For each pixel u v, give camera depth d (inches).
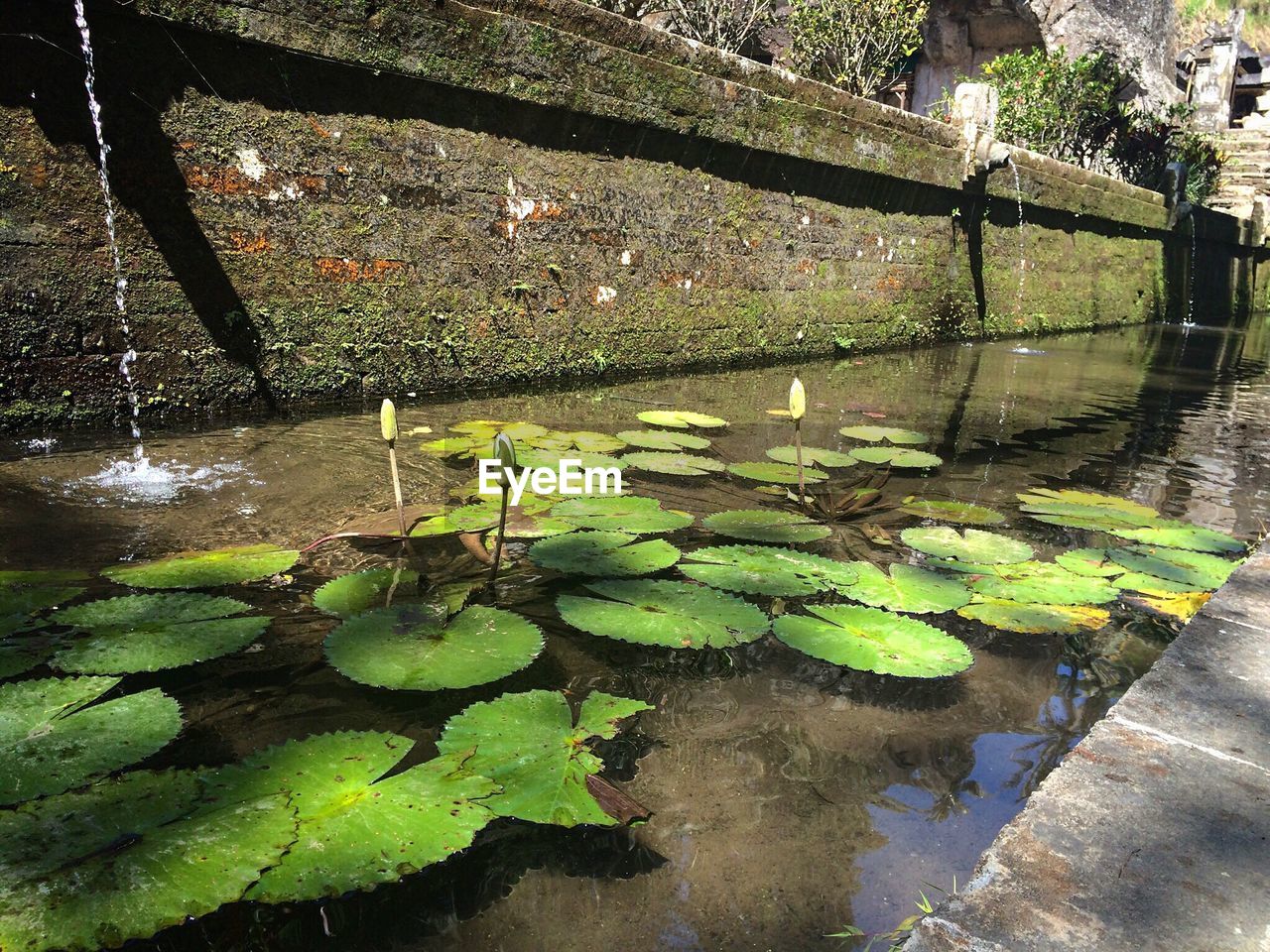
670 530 106.1
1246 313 816.9
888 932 44.1
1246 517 132.4
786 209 284.4
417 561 94.0
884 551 107.1
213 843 46.4
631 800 53.1
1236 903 39.6
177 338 152.6
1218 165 759.7
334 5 160.1
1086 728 66.3
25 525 99.6
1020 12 672.4
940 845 51.4
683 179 244.7
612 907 45.3
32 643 69.8
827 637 77.6
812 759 60.2
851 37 445.1
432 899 45.6
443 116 185.6
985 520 122.6
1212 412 233.5
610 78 212.4
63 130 135.6
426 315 190.1
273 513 108.0
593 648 76.5
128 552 92.7
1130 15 754.2
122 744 55.5
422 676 65.4
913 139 333.7
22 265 134.2
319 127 166.7
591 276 224.4
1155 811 46.6
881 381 261.1
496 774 54.3
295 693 66.0
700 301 258.7
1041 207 455.8
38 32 130.8
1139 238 591.2
